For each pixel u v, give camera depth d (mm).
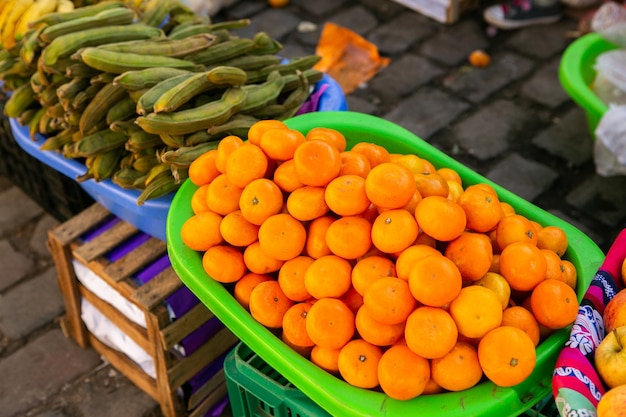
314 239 1426
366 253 1399
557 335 1341
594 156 2912
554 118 3271
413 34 3824
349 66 3633
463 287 1332
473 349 1269
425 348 1214
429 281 1216
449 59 3645
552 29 3781
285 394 1554
